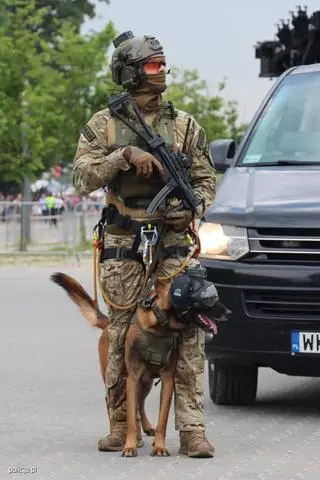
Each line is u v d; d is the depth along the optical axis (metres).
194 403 10.64
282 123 14.48
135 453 10.62
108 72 49.22
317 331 12.37
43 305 24.62
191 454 10.57
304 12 19.86
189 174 10.71
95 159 10.63
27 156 46.38
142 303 10.23
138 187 10.61
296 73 15.31
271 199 12.93
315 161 13.84
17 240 40.44
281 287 12.43
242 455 10.73
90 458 10.57
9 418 12.63
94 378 15.39
